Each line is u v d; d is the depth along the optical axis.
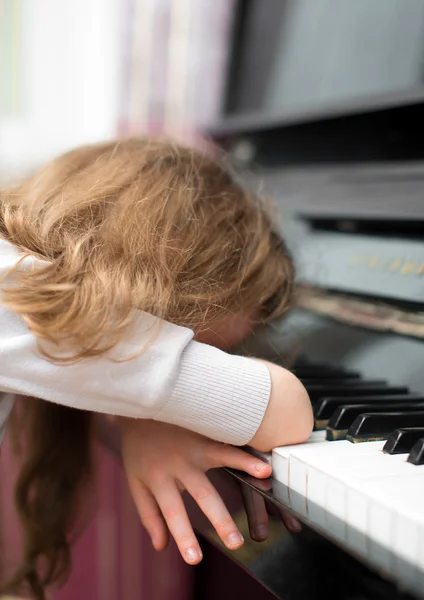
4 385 0.50
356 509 0.36
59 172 0.72
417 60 0.95
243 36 1.32
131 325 0.50
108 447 0.73
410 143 0.97
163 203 0.64
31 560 0.88
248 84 1.31
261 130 1.06
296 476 0.43
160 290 0.54
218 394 0.48
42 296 0.50
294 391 0.50
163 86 1.52
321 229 0.86
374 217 0.71
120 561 1.28
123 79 1.51
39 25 1.55
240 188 0.80
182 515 0.55
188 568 1.19
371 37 1.03
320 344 0.73
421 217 0.65
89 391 0.49
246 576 0.86
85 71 1.58
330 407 0.53
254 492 0.45
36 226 0.60
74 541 0.97
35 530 0.87
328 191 0.86
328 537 0.35
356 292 0.71
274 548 0.41
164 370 0.48
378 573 0.31
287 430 0.48
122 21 1.50
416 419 0.50
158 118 1.53
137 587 1.26
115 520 1.27
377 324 0.67
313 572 0.37
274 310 0.70
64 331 0.48
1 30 1.53
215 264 0.63
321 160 1.09
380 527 0.34
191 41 1.51
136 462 0.60
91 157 0.75
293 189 0.93
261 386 0.49
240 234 0.69
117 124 1.54
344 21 1.09
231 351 0.68
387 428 0.49
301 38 1.18
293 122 0.95
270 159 1.14
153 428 0.60
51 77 1.57
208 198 0.71
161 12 1.50
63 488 0.87
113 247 0.57
